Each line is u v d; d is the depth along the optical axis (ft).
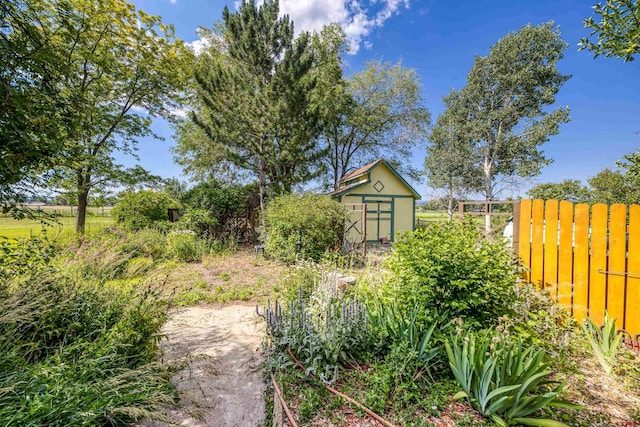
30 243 10.71
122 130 32.45
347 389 7.25
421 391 7.05
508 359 6.14
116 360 6.79
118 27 28.37
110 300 8.94
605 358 7.98
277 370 8.23
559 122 49.26
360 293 12.07
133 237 25.17
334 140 59.98
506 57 51.96
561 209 10.56
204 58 36.81
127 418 6.07
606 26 10.09
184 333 11.33
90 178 30.73
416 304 8.58
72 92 11.24
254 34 31.35
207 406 6.97
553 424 5.50
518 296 9.93
